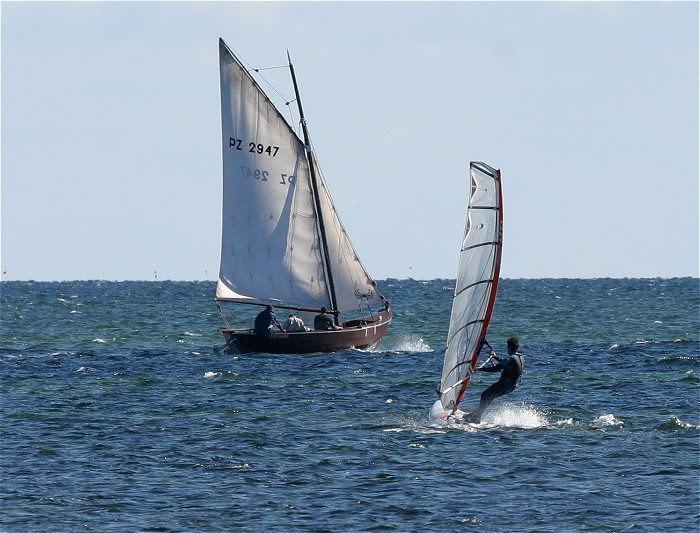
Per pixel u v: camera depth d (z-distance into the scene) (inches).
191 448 4874.5
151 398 6304.1
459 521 3791.8
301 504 3993.6
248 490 4175.7
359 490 4165.8
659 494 4079.7
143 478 4352.9
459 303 5118.1
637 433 5118.1
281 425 5398.6
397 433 5157.5
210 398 6294.3
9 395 6437.0
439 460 4596.5
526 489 4156.0
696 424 5329.7
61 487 4210.1
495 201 4931.1
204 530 3713.1
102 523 3782.0
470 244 5024.6
